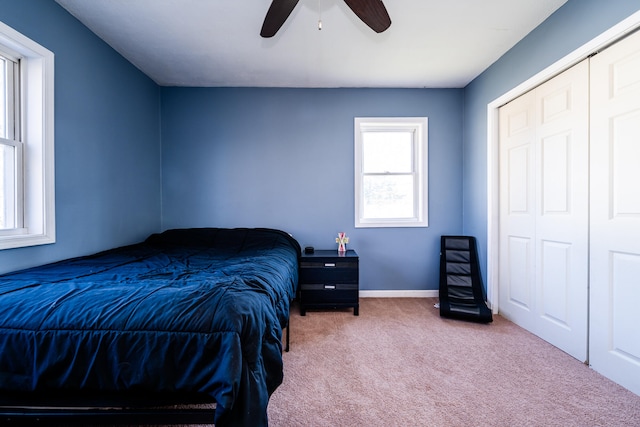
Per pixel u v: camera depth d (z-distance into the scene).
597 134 1.69
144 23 2.04
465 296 2.75
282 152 3.17
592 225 1.73
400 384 1.58
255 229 2.98
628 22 1.46
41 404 0.94
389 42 2.30
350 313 2.72
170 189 3.13
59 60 1.84
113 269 1.60
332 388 1.54
